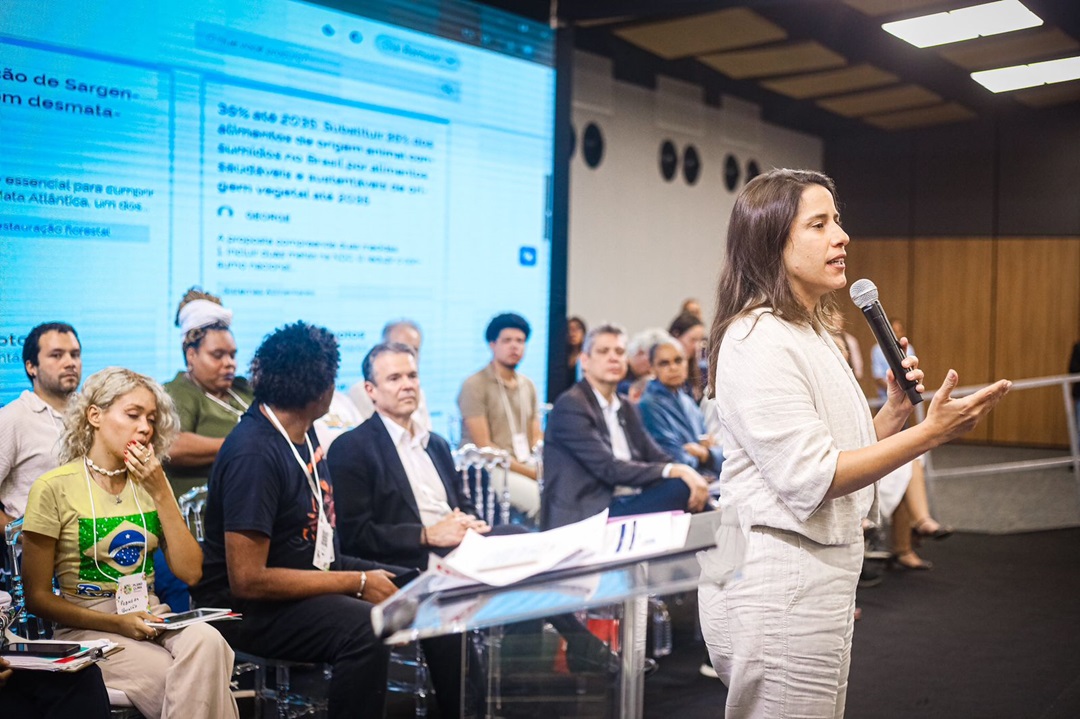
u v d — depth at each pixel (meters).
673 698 3.22
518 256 4.32
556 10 4.37
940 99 7.96
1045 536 5.98
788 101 8.40
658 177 8.20
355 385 3.63
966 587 4.72
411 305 3.87
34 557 2.23
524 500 4.09
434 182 3.93
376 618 1.09
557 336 4.51
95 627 2.21
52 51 2.79
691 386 5.20
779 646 1.59
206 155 3.17
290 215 3.42
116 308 2.96
